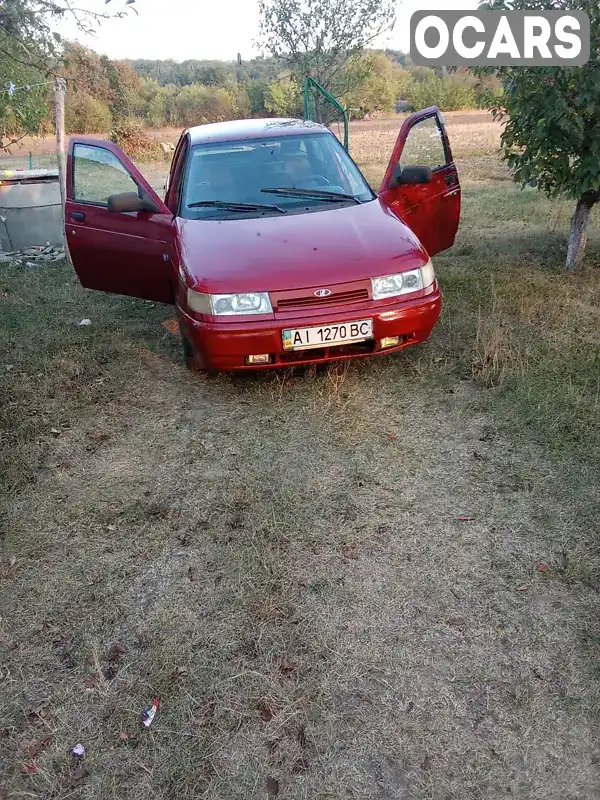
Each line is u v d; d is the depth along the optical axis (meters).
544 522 2.89
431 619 2.44
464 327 4.96
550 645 2.31
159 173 16.38
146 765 1.99
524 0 4.93
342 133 22.73
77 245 5.10
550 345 4.52
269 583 2.64
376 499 3.12
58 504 3.20
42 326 5.50
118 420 3.97
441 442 3.55
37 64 5.15
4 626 2.50
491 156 15.26
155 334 5.30
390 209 4.59
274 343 3.73
